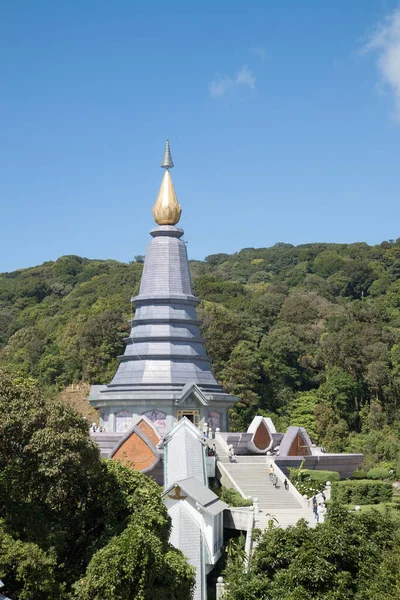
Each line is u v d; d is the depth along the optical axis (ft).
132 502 196.44
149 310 361.51
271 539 189.57
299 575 175.01
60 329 615.57
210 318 543.39
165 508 204.23
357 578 176.96
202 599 230.27
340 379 504.84
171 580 180.86
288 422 488.85
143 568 170.09
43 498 194.39
